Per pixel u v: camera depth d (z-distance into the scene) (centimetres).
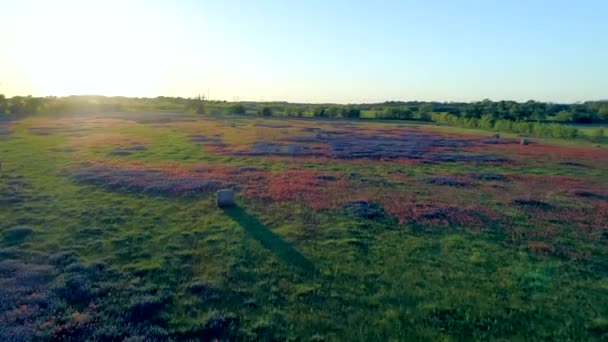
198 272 1495
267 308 1260
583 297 1380
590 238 1955
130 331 1115
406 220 2136
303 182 2992
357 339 1120
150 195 2516
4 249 1622
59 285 1336
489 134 7781
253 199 2481
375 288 1403
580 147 5956
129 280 1418
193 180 2911
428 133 7625
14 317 1152
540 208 2481
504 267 1596
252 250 1703
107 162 3572
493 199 2678
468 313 1255
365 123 10000
